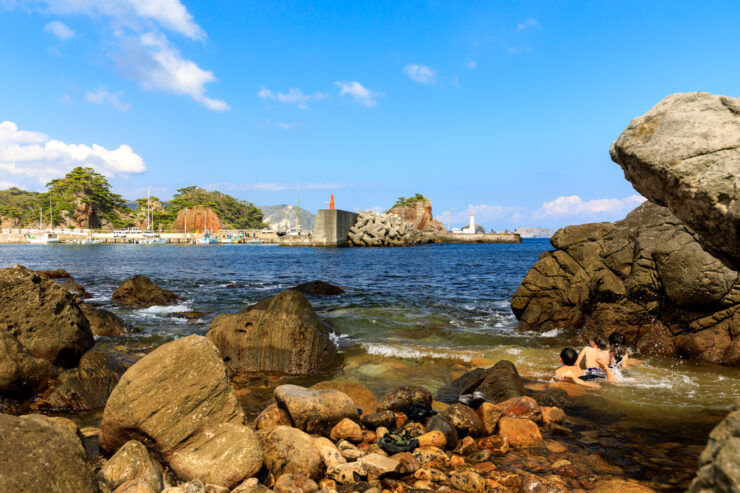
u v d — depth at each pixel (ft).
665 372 25.55
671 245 30.76
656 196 12.70
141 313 45.52
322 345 28.17
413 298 61.46
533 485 11.89
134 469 11.87
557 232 42.42
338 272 114.21
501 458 14.58
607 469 13.35
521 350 31.19
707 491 6.95
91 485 8.97
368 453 14.79
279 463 13.51
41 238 440.86
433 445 15.21
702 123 11.21
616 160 13.66
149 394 13.56
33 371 19.62
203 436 13.61
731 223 10.37
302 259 185.26
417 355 29.68
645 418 18.11
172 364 14.02
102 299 55.57
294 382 24.52
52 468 8.35
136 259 173.88
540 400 20.26
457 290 72.38
